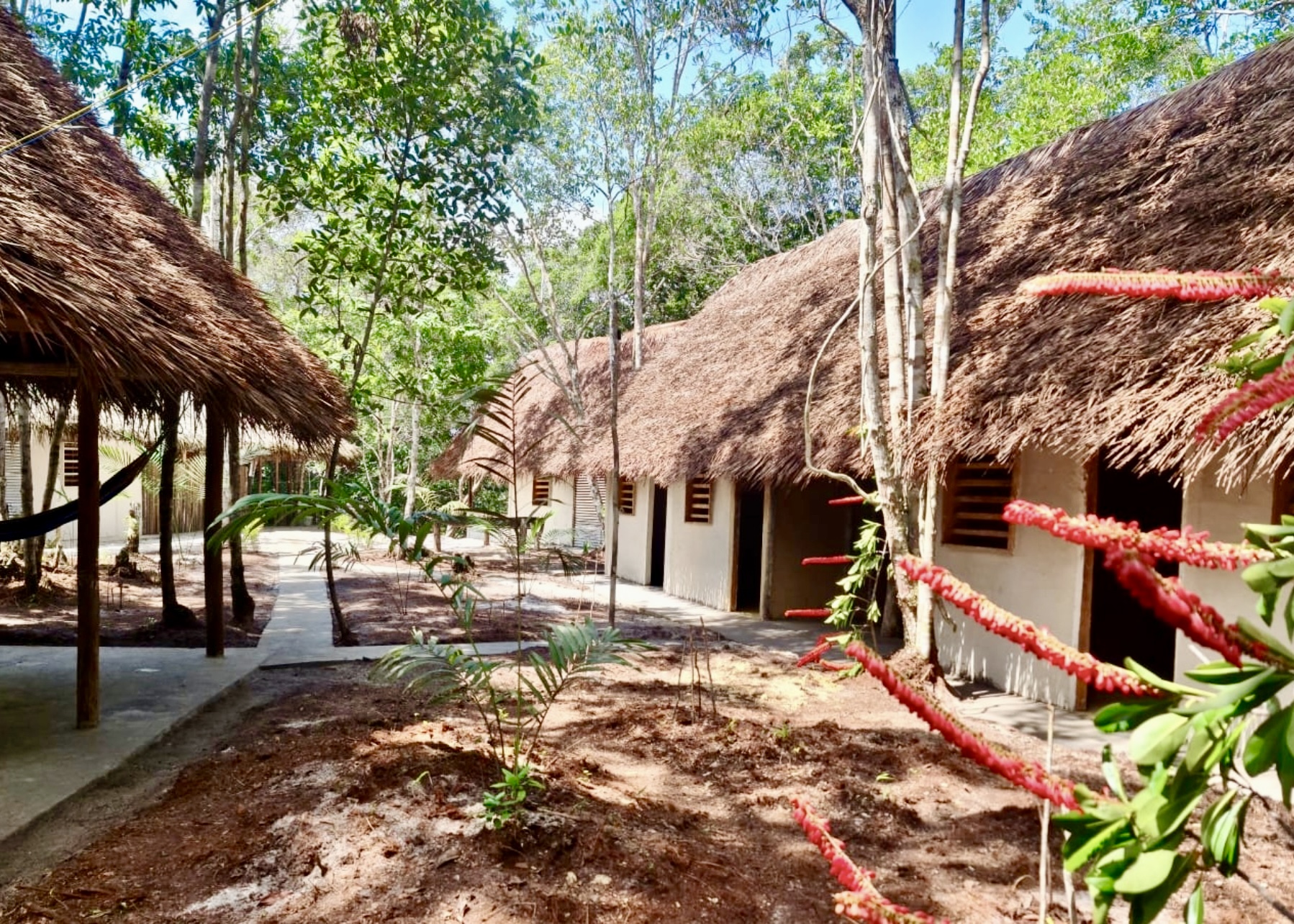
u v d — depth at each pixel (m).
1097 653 8.97
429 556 4.57
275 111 10.39
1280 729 0.74
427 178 9.73
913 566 0.71
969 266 8.63
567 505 19.06
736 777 4.68
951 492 7.59
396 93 9.16
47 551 15.18
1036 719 5.98
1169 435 4.54
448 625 9.48
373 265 9.96
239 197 19.73
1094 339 5.70
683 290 26.02
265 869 3.34
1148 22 16.48
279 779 4.29
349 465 11.82
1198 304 5.18
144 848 3.59
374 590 12.54
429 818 3.69
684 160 21.58
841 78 20.05
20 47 6.69
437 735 5.04
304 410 7.10
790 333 11.45
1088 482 6.29
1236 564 0.66
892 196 6.52
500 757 4.58
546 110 16.83
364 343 9.94
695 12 14.61
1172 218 6.49
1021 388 5.81
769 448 8.84
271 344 6.70
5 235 3.83
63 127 5.91
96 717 5.29
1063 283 0.74
